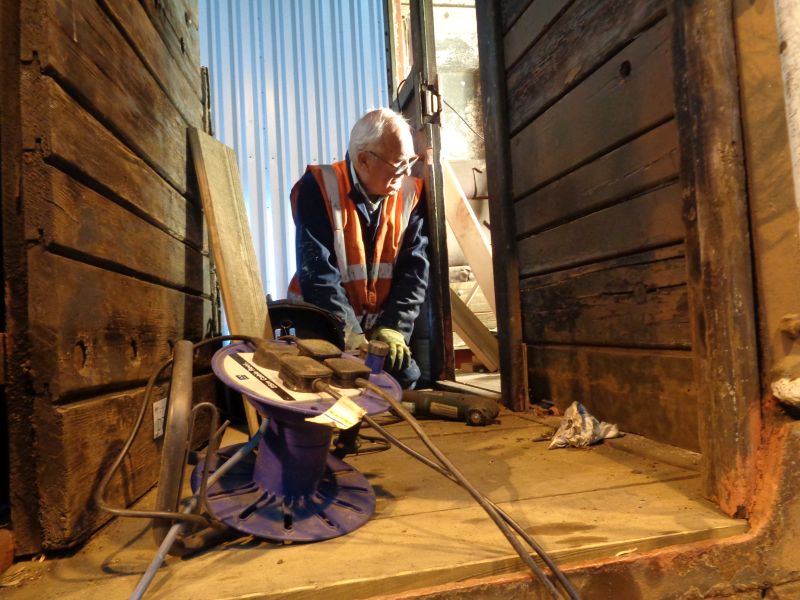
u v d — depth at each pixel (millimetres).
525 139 1881
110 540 898
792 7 902
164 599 703
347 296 2307
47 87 803
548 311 1822
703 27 937
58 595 722
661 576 830
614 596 811
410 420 784
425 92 2611
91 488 896
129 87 1149
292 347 1018
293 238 3777
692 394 1223
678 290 1252
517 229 1976
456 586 758
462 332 3043
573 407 1500
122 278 1069
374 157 2109
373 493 1030
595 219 1534
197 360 1638
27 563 818
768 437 913
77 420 854
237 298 1569
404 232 2445
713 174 930
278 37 3750
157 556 712
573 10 1563
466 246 3074
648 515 933
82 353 897
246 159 3703
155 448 1188
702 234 957
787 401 879
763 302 919
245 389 848
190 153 1676
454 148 3969
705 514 930
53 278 808
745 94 920
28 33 799
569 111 1613
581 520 922
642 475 1151
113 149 1045
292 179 3775
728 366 924
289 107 3768
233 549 849
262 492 934
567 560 810
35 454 814
